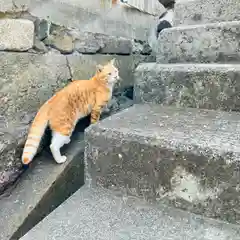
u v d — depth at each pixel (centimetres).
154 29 254
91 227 82
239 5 157
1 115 118
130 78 218
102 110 148
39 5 130
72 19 152
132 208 91
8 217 99
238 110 129
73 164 126
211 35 149
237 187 80
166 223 83
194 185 86
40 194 108
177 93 142
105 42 182
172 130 99
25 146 112
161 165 90
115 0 190
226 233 78
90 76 170
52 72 140
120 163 97
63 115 122
